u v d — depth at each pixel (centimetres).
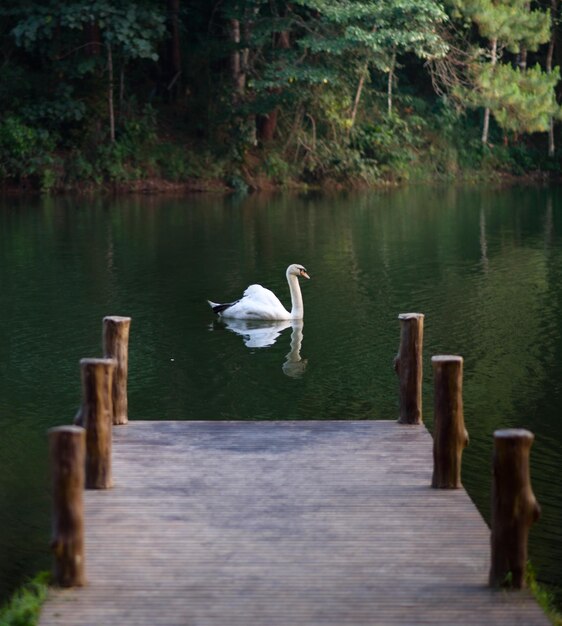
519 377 1212
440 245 2272
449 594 571
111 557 615
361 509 692
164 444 838
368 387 1177
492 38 3772
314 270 1958
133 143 3406
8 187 3269
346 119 3669
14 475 904
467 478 896
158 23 3269
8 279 1817
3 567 729
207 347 1371
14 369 1248
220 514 682
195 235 2384
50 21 3144
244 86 3591
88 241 2267
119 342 891
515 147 4150
